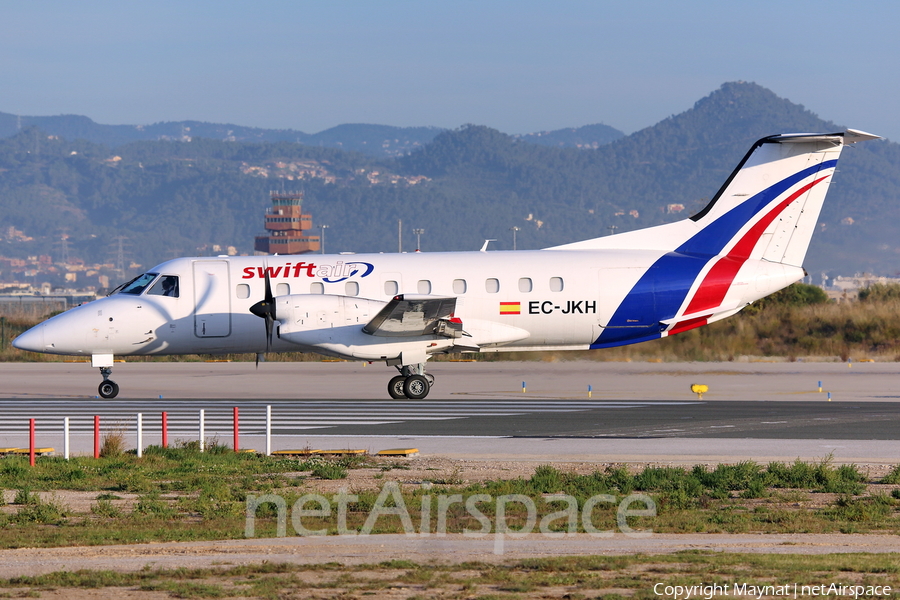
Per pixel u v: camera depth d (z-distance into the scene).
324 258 75.94
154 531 31.25
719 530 31.75
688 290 74.38
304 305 69.75
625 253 75.75
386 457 47.91
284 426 60.12
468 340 72.94
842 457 47.47
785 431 56.09
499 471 43.59
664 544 29.20
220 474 43.06
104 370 75.88
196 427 60.41
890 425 58.41
